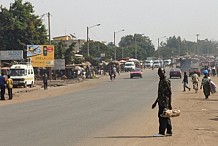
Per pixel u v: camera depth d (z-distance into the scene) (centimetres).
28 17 13088
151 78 12519
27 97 6538
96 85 9656
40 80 12394
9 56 11325
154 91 7200
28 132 2644
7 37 12725
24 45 12725
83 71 13200
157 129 2759
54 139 2355
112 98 5803
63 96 6538
